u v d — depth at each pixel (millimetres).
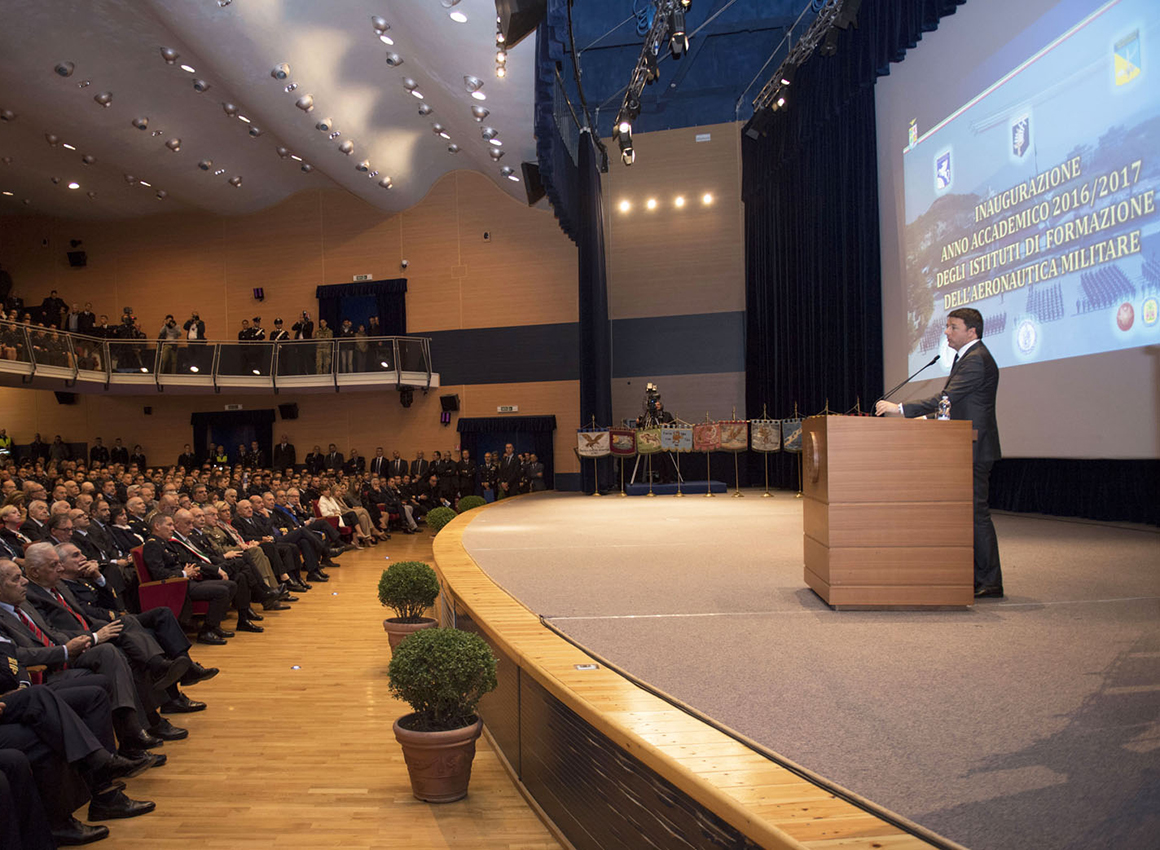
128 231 23250
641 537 8086
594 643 3742
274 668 6590
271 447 22219
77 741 3527
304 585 10375
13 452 22750
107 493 13250
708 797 2074
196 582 7754
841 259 15266
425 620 6805
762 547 7094
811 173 16250
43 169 20203
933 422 4316
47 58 14531
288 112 15781
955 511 4281
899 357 13016
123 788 3898
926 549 4277
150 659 4793
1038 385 9328
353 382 20219
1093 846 1736
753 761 2260
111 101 16359
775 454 18219
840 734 2477
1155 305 7516
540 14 10031
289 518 12000
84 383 18625
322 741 4848
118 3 13180
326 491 14656
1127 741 2332
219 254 22734
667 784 2369
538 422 20594
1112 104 8023
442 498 18891
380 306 21703
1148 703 2662
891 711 2672
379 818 3727
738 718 2648
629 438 16500
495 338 21109
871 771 2182
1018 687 2879
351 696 5793
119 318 23219
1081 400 8617
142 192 21703
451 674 3822
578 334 20719
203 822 3732
